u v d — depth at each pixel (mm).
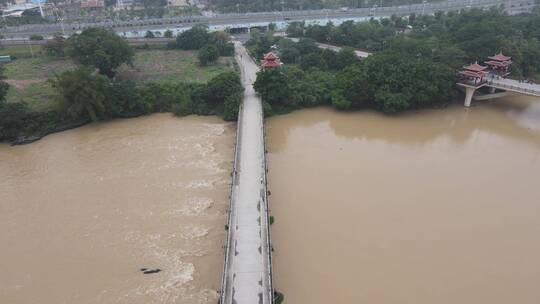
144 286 36000
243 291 33094
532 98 80375
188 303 34188
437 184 50656
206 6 175375
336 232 42312
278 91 71188
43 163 56969
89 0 179000
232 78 72938
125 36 119375
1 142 64375
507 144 61688
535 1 155125
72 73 66438
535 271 37375
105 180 51906
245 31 133375
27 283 36688
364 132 65562
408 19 125062
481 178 52031
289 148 60188
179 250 39906
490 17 104062
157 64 95750
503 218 44406
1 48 109625
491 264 38188
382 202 47094
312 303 34125
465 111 74000
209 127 67250
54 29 127688
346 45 104188
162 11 158250
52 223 44219
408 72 71625
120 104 71000
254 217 41656
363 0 168750
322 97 74812
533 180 51656
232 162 55531
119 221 44125
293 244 40750
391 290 35375
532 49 84500
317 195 48438
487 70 80375
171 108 74000
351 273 37188
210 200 47219
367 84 71188
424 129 66750
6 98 73625
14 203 47875
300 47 94375
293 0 161750
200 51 95375
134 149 60000
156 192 48969
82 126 69188
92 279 36875
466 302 34125
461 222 43750
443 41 89375
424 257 39000
